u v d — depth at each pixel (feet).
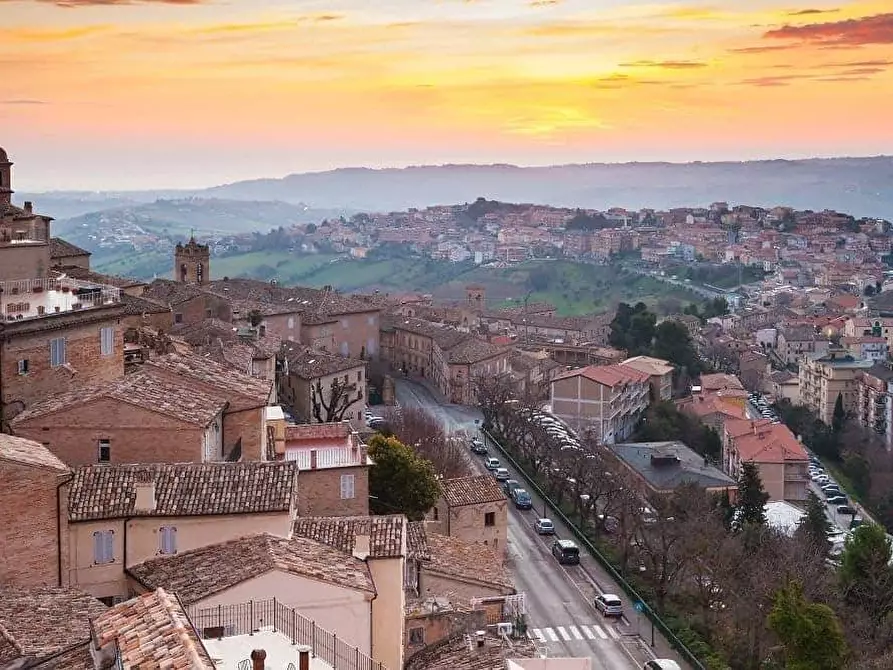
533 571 395.96
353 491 289.94
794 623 307.37
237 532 195.83
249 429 251.80
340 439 308.60
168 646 119.96
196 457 225.97
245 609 169.58
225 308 653.71
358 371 609.42
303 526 207.21
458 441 587.27
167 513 193.36
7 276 293.02
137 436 225.15
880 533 412.36
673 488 539.29
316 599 175.94
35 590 177.68
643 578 384.06
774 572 383.24
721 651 335.26
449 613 221.66
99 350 268.82
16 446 196.24
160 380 245.86
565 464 497.05
